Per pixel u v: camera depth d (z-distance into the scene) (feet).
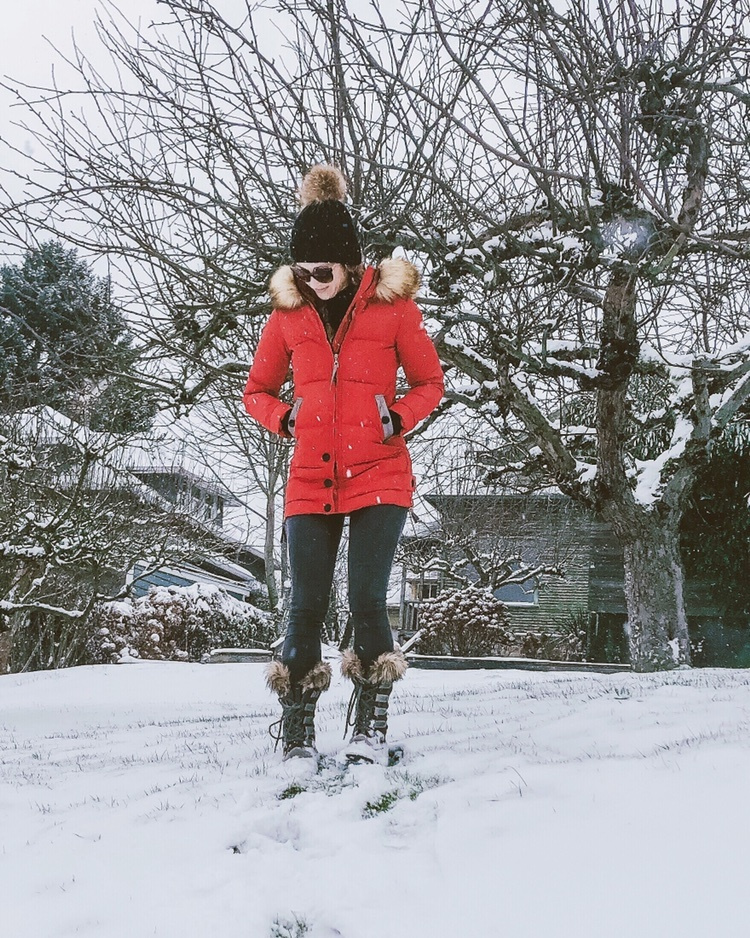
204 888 6.91
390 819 8.22
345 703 22.13
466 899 6.34
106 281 28.48
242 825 8.09
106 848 7.93
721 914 5.63
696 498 48.93
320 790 9.19
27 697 39.45
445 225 27.50
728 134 24.49
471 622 62.13
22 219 26.27
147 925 6.31
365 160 21.98
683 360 30.53
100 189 25.59
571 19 21.30
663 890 6.03
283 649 10.64
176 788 9.97
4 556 39.86
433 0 17.33
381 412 10.46
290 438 11.34
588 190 22.48
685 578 50.29
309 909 6.53
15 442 45.62
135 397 31.78
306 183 11.52
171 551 57.88
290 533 10.80
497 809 7.97
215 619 71.67
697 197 21.29
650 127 21.48
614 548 64.80
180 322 27.66
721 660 49.21
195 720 23.68
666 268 23.11
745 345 30.50
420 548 74.90
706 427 31.37
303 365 10.88
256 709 27.99
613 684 20.54
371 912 6.31
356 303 10.83
